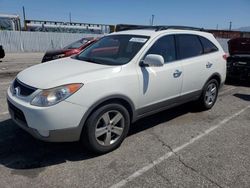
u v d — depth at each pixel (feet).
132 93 13.58
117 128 13.38
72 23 100.17
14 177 11.16
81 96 11.69
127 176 11.41
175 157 13.05
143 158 12.89
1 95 22.93
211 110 20.38
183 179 11.28
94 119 12.23
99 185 10.78
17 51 82.43
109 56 14.97
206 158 13.04
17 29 101.81
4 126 16.02
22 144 13.94
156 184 10.91
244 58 29.60
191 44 17.72
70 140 11.99
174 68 15.84
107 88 12.45
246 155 13.43
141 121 17.66
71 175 11.39
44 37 86.79
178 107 20.65
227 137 15.56
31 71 13.55
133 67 13.79
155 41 15.17
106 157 12.90
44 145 13.88
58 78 11.98
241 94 26.16
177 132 16.07
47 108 11.11
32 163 12.25
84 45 39.42
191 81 17.37
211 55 19.17
